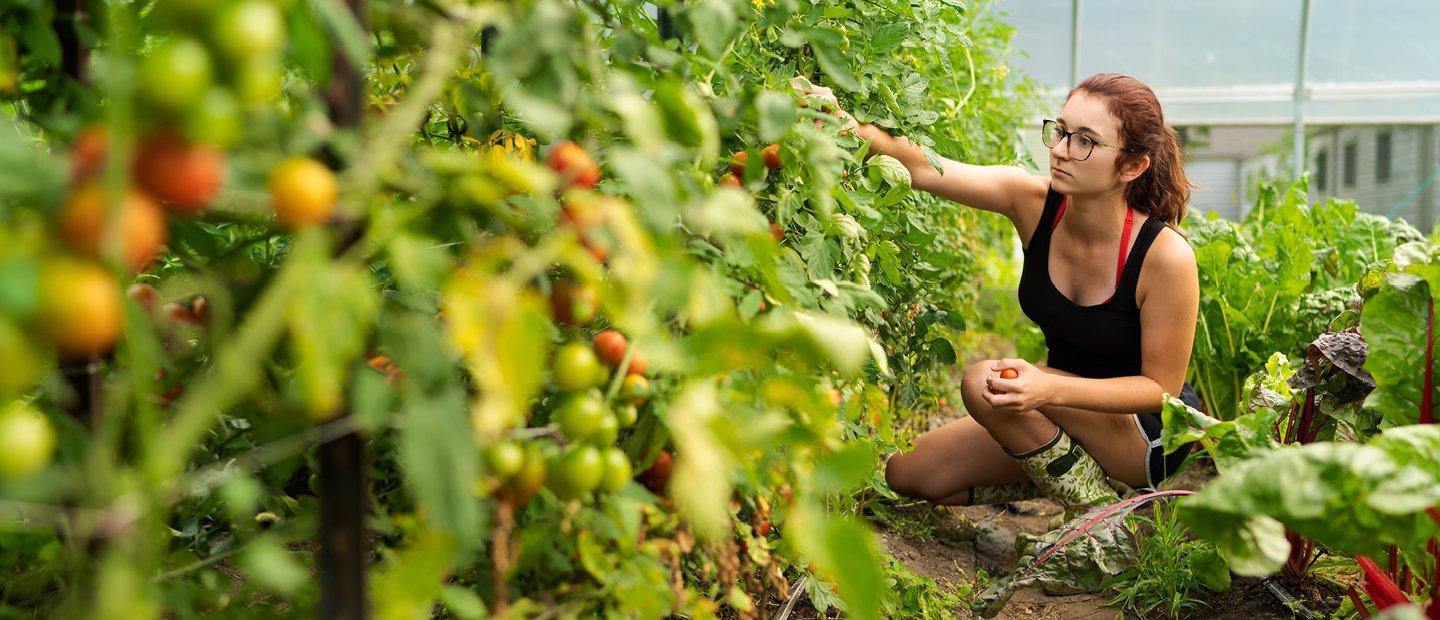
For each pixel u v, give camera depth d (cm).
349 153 65
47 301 49
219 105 51
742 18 132
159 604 84
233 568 134
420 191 71
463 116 112
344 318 59
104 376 91
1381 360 164
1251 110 810
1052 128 226
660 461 96
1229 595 204
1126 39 808
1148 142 208
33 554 100
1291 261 316
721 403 89
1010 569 231
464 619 97
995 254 528
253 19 51
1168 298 216
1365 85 802
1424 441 114
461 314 64
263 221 84
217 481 71
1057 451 227
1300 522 117
